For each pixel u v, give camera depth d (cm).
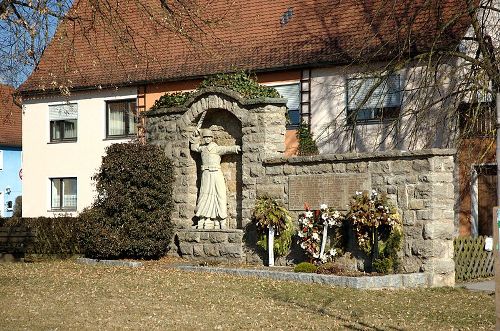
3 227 2256
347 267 1625
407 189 1555
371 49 2400
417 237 1537
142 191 1847
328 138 2478
